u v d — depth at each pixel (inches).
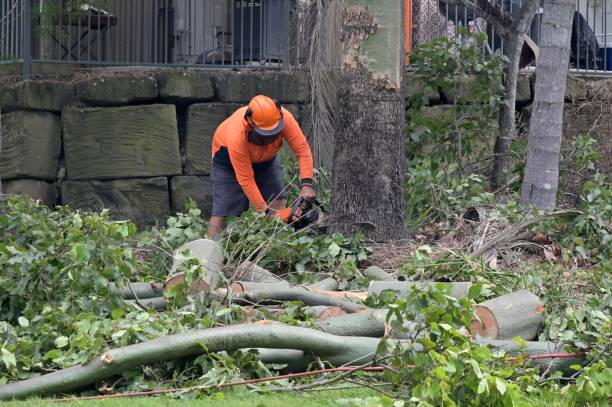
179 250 312.8
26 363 263.7
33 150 514.3
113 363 253.6
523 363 260.4
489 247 388.8
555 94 431.5
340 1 508.7
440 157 498.0
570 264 397.1
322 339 265.1
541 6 594.2
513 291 332.8
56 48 557.3
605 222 420.2
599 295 339.9
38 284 300.0
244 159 395.2
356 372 267.9
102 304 295.7
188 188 525.0
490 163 523.5
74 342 257.1
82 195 520.7
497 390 224.2
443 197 449.1
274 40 543.8
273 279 355.6
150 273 377.4
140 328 267.4
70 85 519.8
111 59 571.8
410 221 448.1
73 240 300.0
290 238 384.8
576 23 583.8
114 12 567.2
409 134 498.3
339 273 370.6
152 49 573.0
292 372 273.1
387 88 418.3
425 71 498.0
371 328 281.6
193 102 527.8
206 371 261.0
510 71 501.7
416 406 223.9
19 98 512.7
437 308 242.7
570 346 268.5
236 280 352.5
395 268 391.5
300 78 530.6
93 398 249.1
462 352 226.8
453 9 577.3
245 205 425.1
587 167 484.7
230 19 573.0
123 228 300.8
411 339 248.2
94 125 519.2
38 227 322.0
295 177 446.6
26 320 275.4
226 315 296.0
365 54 417.4
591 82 569.3
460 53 494.9
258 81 528.7
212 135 525.3
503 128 504.7
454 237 419.2
